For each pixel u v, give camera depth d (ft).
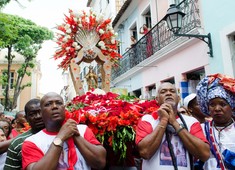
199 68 24.94
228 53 20.44
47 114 7.34
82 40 15.16
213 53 22.26
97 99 11.27
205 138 7.86
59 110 7.37
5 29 32.96
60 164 6.95
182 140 7.46
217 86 8.25
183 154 7.66
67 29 14.79
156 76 34.22
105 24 15.51
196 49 25.11
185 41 25.95
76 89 14.76
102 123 8.87
